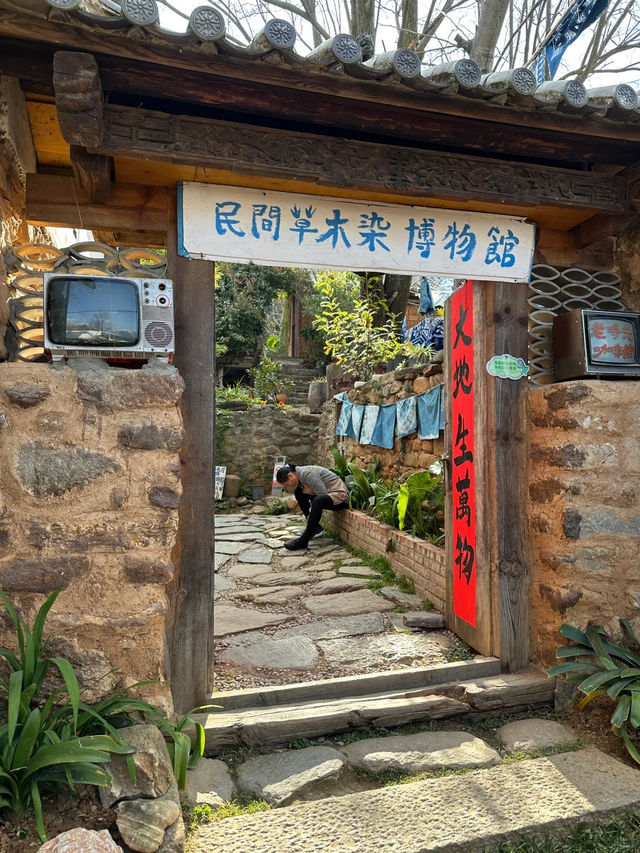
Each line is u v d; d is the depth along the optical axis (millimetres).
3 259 2420
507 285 3205
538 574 3166
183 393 2711
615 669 2701
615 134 2654
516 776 2326
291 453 10172
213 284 2781
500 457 3195
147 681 2295
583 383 2965
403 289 9570
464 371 3490
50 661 2129
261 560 5934
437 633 3766
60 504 2307
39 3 1833
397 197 2916
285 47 2035
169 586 2646
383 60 2201
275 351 15578
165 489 2383
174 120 2428
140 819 1881
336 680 2912
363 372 8000
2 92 2266
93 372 2350
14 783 1861
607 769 2373
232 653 3486
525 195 2879
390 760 2441
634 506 3039
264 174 2559
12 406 2275
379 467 6645
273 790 2244
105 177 2514
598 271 3506
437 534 4758
